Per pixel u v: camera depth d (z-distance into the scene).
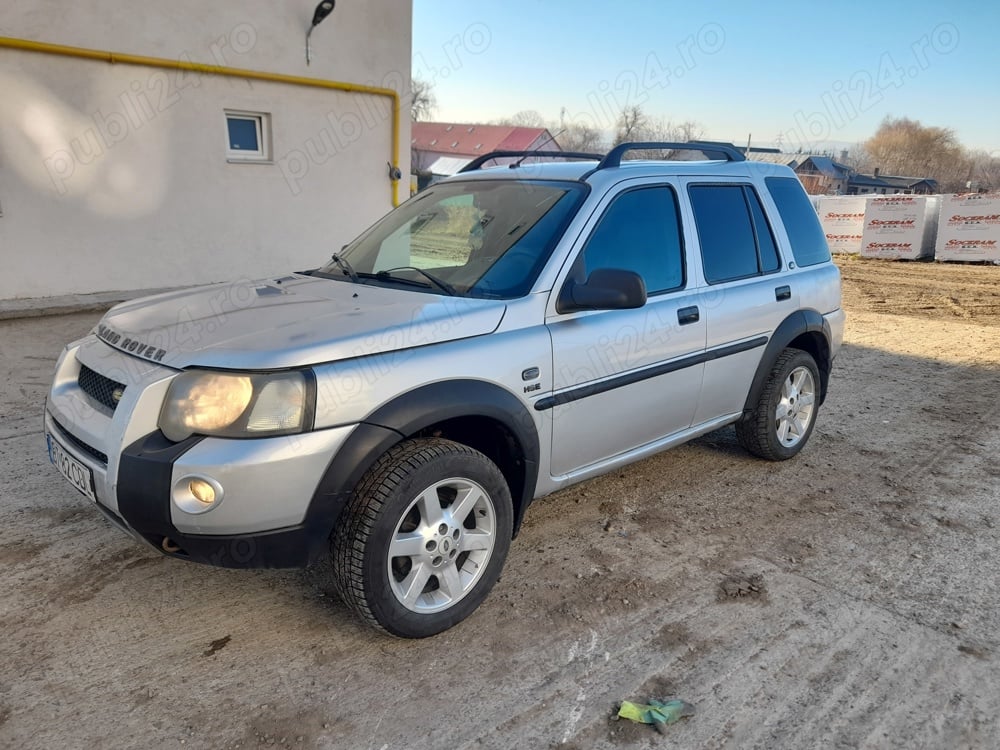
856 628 2.97
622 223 3.51
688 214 3.87
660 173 3.79
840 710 2.50
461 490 2.82
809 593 3.23
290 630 2.86
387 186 10.89
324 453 2.46
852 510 4.10
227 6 8.73
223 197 9.30
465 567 2.94
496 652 2.77
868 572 3.43
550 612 3.03
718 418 4.18
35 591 3.04
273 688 2.53
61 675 2.55
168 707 2.42
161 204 8.83
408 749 2.28
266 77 9.22
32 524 3.58
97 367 2.78
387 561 2.61
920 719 2.46
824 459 4.89
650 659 2.75
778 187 4.62
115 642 2.74
